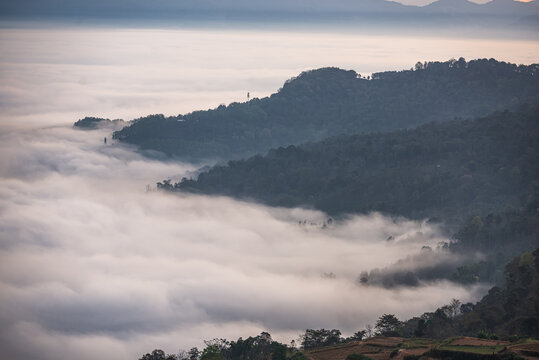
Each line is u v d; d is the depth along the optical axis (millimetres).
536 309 82062
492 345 64750
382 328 89375
